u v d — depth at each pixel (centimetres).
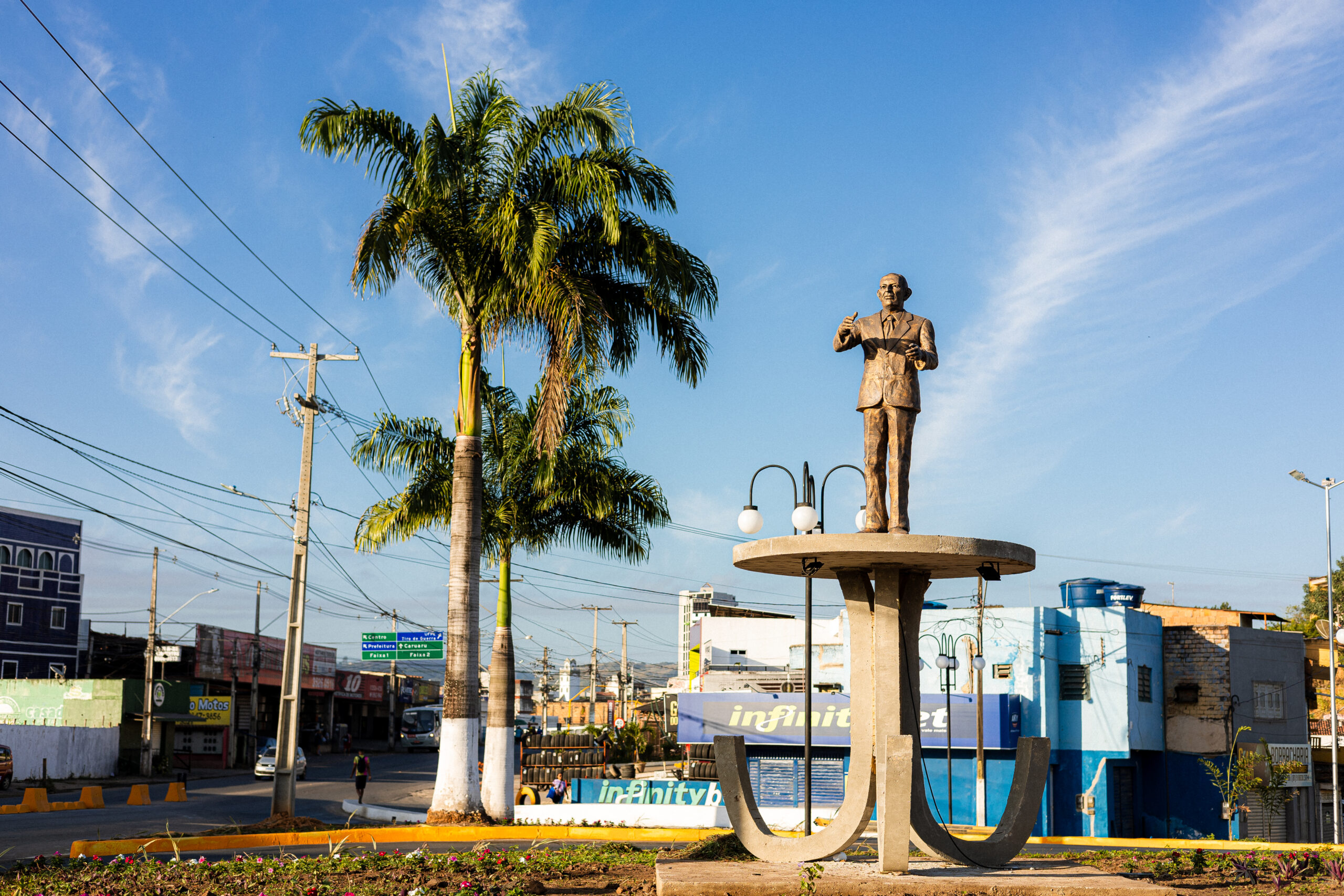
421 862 1449
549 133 2344
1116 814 3728
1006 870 1214
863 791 1237
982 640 3700
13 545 6131
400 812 2881
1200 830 3825
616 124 2320
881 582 1261
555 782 3353
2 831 2462
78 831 2461
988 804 3612
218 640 6347
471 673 2362
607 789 3269
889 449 1307
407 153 2302
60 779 4650
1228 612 4494
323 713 7881
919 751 1255
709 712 3919
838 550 1191
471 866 1428
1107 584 4078
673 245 2414
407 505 2789
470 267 2327
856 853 1397
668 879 1115
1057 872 1196
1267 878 1365
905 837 1157
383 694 8750
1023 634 3756
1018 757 1302
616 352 2494
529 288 2223
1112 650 3747
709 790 3166
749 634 5438
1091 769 3700
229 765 6053
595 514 2844
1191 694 3909
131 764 5294
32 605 6181
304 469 2661
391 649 4688
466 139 2345
